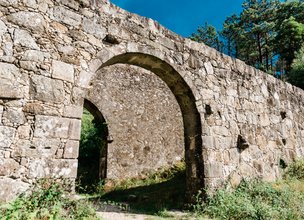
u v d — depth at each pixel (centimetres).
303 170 718
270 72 2131
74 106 395
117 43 469
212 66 616
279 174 691
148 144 1047
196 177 544
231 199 486
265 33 2328
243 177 594
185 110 591
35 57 376
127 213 508
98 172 975
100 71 985
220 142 575
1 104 340
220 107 600
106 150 934
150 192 718
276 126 741
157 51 522
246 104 668
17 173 331
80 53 422
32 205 313
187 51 577
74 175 370
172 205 575
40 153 352
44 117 365
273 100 761
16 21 371
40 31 389
